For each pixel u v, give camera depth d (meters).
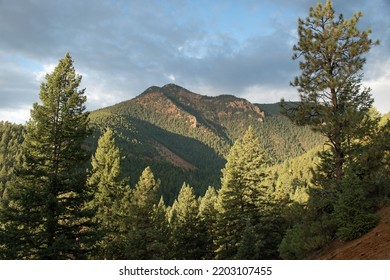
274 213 32.00
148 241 25.83
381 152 15.14
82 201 19.14
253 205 33.81
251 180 35.47
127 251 25.28
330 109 17.19
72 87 19.95
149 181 37.44
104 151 35.88
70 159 19.72
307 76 18.81
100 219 27.23
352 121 16.03
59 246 16.69
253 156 42.03
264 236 29.48
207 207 40.81
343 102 17.75
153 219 28.66
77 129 19.56
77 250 17.97
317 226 14.87
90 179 30.73
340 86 17.17
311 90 17.98
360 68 17.45
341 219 13.41
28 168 18.88
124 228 30.31
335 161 17.55
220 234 34.16
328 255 12.64
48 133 19.22
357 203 13.26
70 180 18.08
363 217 12.88
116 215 30.81
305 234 15.35
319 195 16.45
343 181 14.02
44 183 18.42
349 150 17.03
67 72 20.00
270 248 29.94
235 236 32.50
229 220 33.25
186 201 44.34
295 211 16.67
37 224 17.75
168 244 30.38
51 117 19.56
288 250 16.39
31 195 17.23
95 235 18.83
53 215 17.58
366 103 17.75
